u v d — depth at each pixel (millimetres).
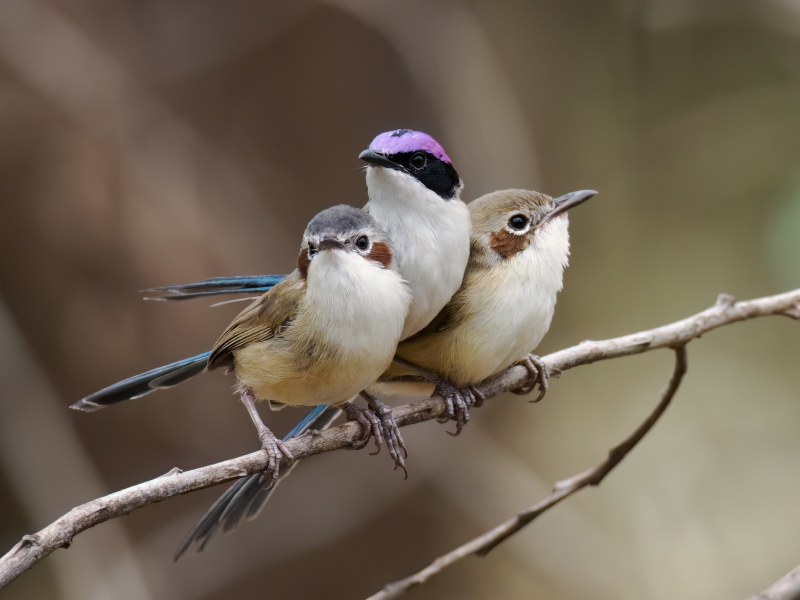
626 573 13883
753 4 14336
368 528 13375
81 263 12133
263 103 12859
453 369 7242
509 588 13914
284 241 12664
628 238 15656
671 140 15469
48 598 12742
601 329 15383
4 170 12062
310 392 6730
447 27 13328
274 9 12828
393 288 6492
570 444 15023
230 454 12422
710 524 14164
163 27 12750
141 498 5367
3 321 12000
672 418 15133
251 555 12961
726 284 15305
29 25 12445
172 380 7309
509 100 13727
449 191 6859
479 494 13812
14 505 12531
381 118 13031
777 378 15203
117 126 12391
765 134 15273
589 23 15070
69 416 12273
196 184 12484
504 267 7188
